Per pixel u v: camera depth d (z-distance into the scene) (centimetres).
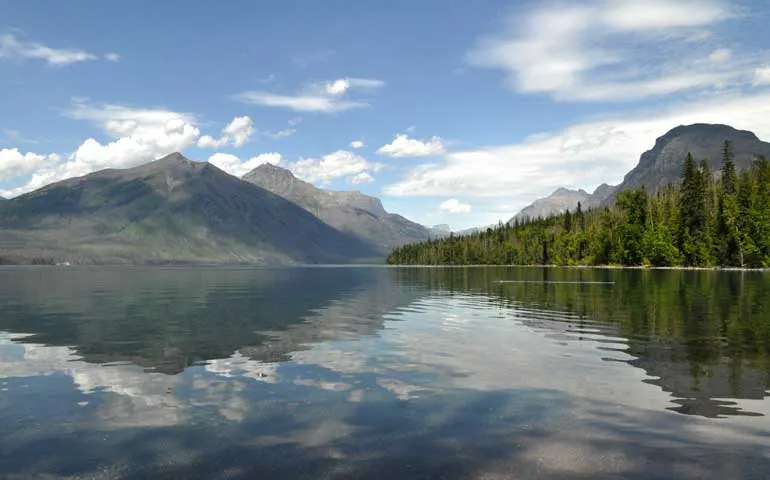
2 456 1141
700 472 1041
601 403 1512
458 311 4100
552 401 1535
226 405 1509
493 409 1459
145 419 1388
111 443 1215
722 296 5266
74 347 2472
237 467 1078
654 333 2825
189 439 1237
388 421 1360
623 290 6297
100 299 5656
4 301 5388
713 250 14862
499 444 1195
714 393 1611
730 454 1131
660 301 4747
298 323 3384
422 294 6184
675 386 1695
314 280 11400
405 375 1870
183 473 1052
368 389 1681
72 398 1594
